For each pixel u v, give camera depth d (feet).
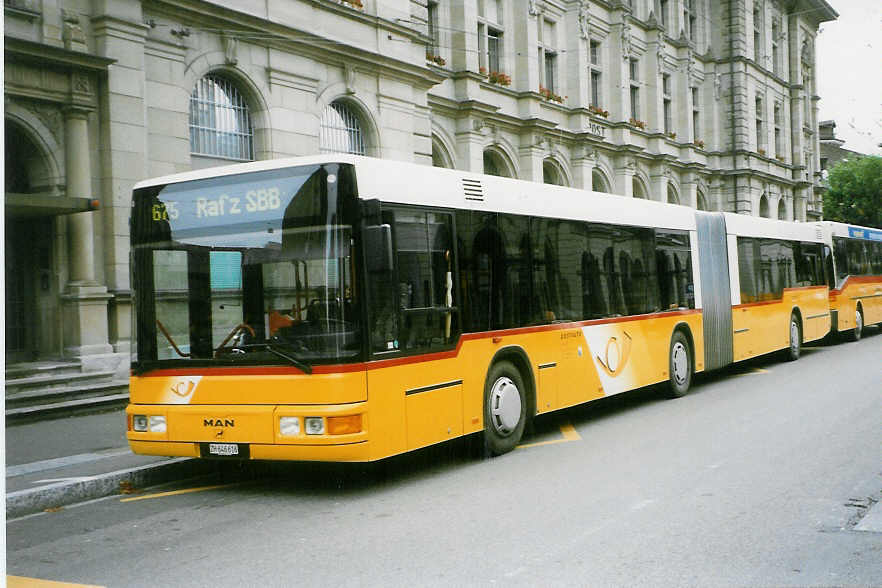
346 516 20.93
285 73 52.29
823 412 33.76
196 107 48.29
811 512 19.42
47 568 17.63
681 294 41.91
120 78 42.75
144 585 16.14
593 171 93.09
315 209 22.39
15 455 29.19
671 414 35.58
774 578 15.05
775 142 141.59
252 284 22.95
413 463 27.71
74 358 40.60
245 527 20.38
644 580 15.08
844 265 69.82
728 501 20.58
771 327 53.16
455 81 72.84
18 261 41.50
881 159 173.06
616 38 96.78
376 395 22.45
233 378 22.95
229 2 48.73
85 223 41.37
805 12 150.61
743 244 49.78
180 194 24.12
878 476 22.80
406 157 62.34
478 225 27.53
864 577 15.02
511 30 79.97
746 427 31.17
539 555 16.79
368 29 58.70
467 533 18.69
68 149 41.22
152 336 24.26
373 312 22.61
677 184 111.86
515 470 25.57
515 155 79.87
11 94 38.60
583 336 33.01
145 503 23.81
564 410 39.14
